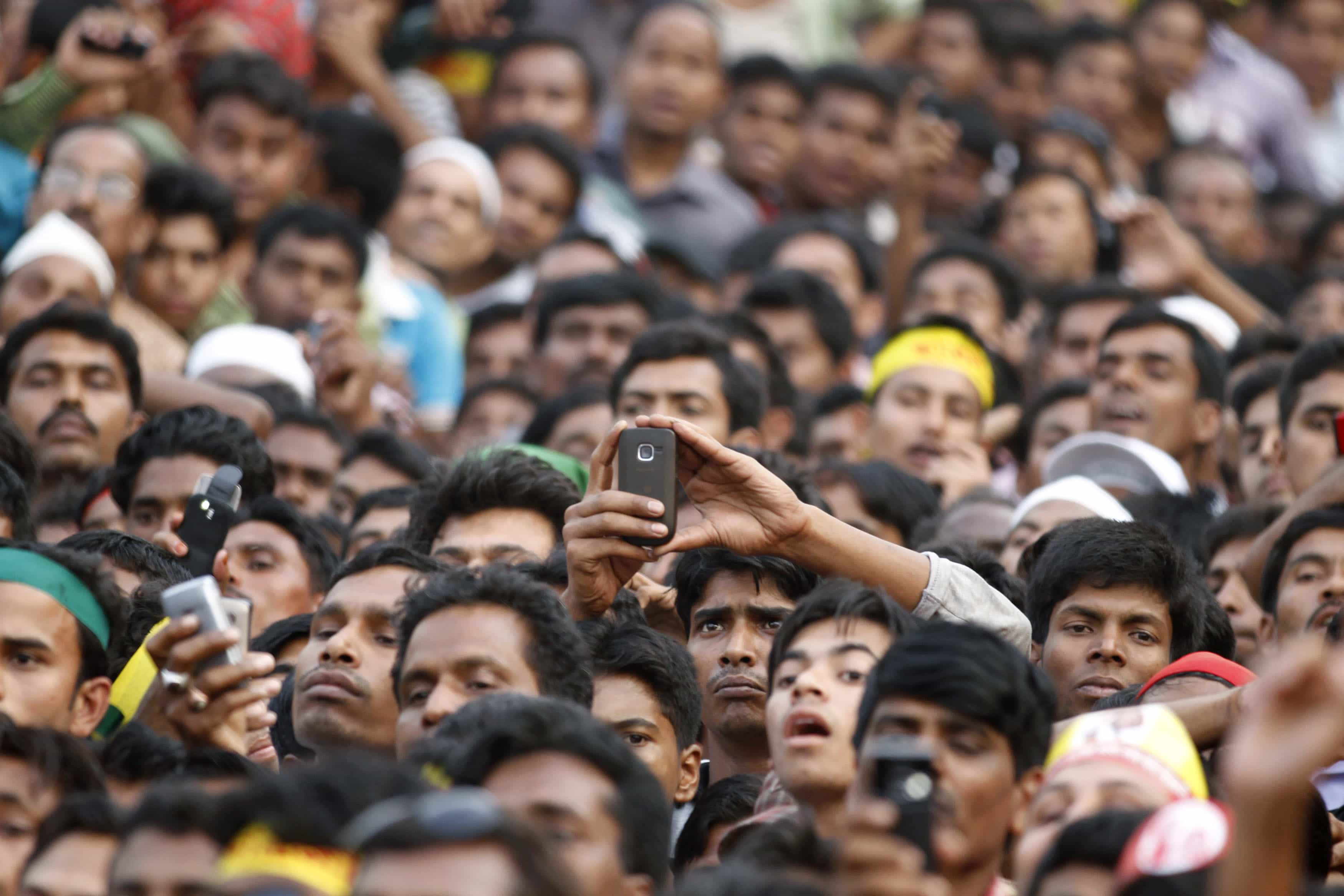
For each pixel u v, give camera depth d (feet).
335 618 69.77
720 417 96.17
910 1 174.81
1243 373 113.70
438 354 129.29
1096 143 153.58
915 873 42.16
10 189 119.55
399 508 89.04
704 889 45.68
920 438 105.60
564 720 49.83
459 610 60.54
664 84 152.05
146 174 116.47
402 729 60.08
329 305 120.88
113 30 120.88
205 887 45.03
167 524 82.28
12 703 63.77
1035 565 75.51
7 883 55.77
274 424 100.17
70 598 65.72
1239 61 180.55
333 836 44.11
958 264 127.95
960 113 156.15
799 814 53.36
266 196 128.26
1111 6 188.34
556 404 105.09
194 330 118.21
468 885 39.14
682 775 68.59
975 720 50.85
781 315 121.90
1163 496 95.91
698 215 150.41
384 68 155.74
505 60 155.63
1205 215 158.40
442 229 137.08
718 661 70.79
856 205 155.94
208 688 56.59
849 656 58.65
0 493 77.41
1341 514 78.89
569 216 144.77
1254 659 85.76
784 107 156.15
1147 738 50.96
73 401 92.02
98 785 57.77
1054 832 48.80
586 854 47.62
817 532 64.28
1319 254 157.17
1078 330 119.34
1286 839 37.83
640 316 118.01
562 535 72.84
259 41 141.28
